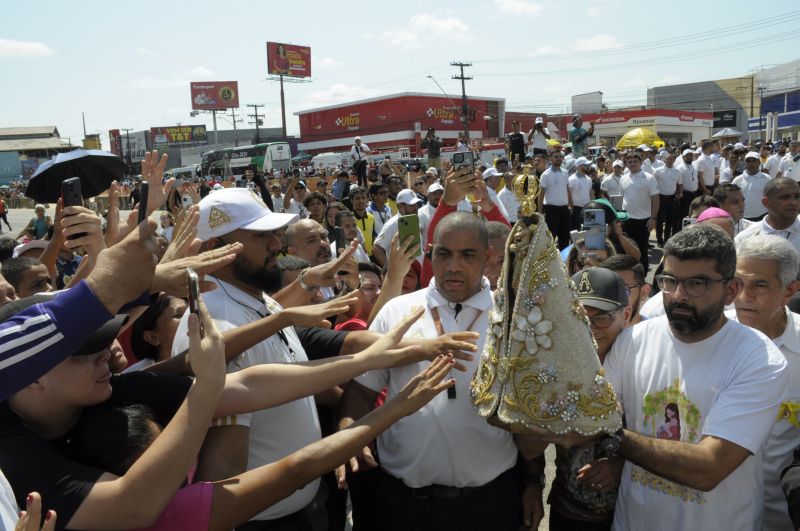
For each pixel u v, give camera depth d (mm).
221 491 1636
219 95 91812
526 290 1826
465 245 2377
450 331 2443
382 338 2139
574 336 1806
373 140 61094
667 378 2119
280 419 2234
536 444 2338
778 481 2416
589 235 3893
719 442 1887
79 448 1600
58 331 1309
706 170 13234
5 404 1542
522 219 1869
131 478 1416
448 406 2322
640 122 50406
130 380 1837
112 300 1361
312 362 2047
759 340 2023
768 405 1932
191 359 1531
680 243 1988
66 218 1747
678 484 2014
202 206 2385
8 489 1333
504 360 1864
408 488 2428
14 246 5910
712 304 1972
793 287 2426
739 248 2463
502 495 2391
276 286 2479
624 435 1839
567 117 56344
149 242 1422
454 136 60062
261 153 45938
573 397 1786
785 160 14578
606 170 16281
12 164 57469
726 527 2029
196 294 1536
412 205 7797
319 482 2570
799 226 5027
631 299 3191
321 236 4633
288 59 81250
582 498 2348
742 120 72188
